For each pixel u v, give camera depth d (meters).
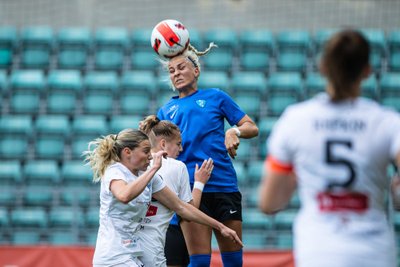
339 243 12.23
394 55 61.47
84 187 51.81
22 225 49.50
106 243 21.45
